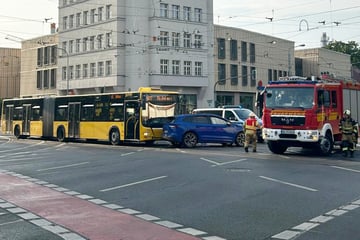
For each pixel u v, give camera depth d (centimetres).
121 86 5519
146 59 5516
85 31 5966
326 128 1992
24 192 1162
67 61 5869
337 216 865
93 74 5872
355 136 1973
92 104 2995
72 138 3161
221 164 1650
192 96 5903
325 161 1764
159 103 2672
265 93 2033
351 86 2244
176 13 5722
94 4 5828
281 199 1027
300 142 1955
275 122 1994
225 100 6600
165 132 2527
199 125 2539
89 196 1102
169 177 1363
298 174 1401
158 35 5503
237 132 2612
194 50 5822
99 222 841
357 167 1573
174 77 5597
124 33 5525
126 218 870
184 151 2219
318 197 1049
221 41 6512
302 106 1944
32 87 7294
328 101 2019
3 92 8244
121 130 2750
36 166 1700
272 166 1595
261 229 774
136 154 2081
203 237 730
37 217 885
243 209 930
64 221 850
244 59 6862
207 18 6044
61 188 1220
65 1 6294
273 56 7438
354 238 712
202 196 1072
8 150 2450
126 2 5506
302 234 740
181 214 896
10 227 809
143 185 1239
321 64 8094
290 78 2045
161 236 739
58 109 3303
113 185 1251
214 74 6388
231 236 734
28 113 3644
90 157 1983
